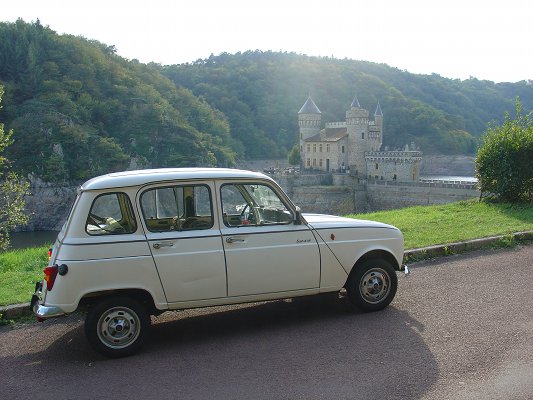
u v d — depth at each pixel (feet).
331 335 21.11
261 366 18.34
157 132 378.94
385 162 307.78
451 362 17.99
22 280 31.91
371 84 642.22
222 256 20.86
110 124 366.22
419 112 579.07
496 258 33.47
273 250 21.67
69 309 19.08
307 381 16.93
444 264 32.63
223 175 21.54
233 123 539.70
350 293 23.66
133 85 425.28
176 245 20.43
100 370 18.67
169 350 20.38
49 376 18.37
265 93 606.55
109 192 20.12
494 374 16.94
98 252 19.51
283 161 511.40
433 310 23.76
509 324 21.56
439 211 53.67
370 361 18.33
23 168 281.74
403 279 29.50
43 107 317.22
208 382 17.22
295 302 26.22
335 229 23.03
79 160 304.50
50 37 393.29
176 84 570.05
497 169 55.88
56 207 287.48
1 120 306.55
